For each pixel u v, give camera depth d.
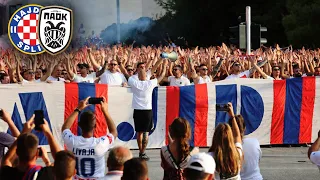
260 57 23.75
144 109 15.63
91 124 8.42
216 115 17.61
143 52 27.23
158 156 16.41
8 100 16.64
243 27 22.56
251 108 17.72
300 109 17.91
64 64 20.88
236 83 17.69
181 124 8.27
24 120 16.70
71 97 16.91
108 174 7.10
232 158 7.91
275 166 14.90
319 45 51.66
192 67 18.09
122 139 17.34
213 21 66.19
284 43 59.16
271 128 17.81
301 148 17.81
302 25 52.31
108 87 17.19
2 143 8.93
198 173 6.54
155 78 17.42
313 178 13.44
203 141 17.58
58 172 6.43
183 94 17.50
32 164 6.88
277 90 17.78
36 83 16.80
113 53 25.45
